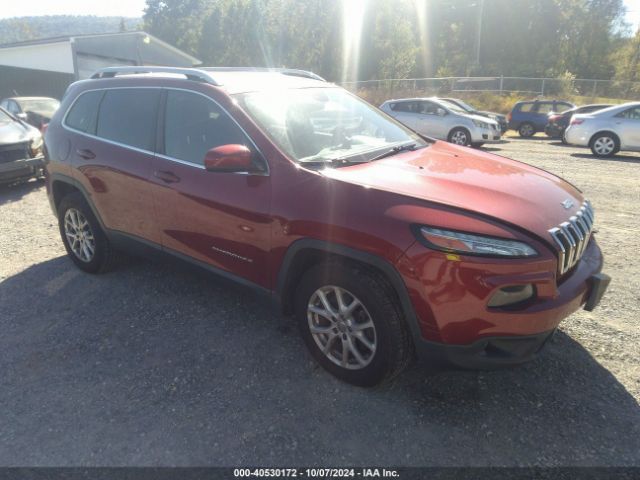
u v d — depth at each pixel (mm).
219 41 46531
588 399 2699
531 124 18766
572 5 49531
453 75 43625
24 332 3488
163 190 3428
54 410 2688
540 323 2344
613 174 9359
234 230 3061
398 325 2514
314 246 2670
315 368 3000
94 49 21734
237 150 2773
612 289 4008
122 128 3811
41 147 8070
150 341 3324
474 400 2707
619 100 25625
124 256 4410
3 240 5438
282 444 2416
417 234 2361
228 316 3631
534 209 2551
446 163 3148
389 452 2359
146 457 2355
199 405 2699
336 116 3535
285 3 42312
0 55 22172
